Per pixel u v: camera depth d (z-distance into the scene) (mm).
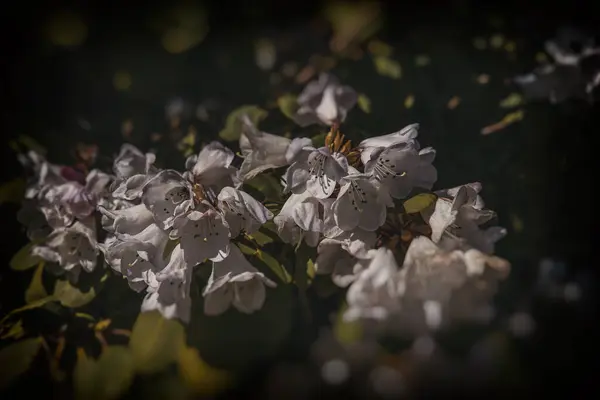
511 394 906
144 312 867
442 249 846
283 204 886
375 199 856
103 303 922
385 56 1073
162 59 1125
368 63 1077
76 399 866
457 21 1090
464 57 1064
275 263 873
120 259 868
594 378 932
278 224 859
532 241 992
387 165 860
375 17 1102
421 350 882
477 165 998
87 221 932
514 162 1006
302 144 844
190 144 1007
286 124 997
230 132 983
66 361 901
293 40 1135
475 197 855
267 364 883
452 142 1007
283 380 886
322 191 845
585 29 1084
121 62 1125
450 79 1046
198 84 1117
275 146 911
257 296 864
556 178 1006
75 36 1126
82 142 1065
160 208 846
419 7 1098
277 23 1145
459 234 862
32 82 1104
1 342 916
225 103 1098
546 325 957
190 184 841
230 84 1116
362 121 987
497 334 919
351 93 980
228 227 845
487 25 1088
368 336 861
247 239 873
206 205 848
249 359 867
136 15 1133
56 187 948
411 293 839
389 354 889
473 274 840
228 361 865
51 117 1096
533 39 1080
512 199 996
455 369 896
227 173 865
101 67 1124
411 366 894
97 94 1111
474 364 899
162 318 864
